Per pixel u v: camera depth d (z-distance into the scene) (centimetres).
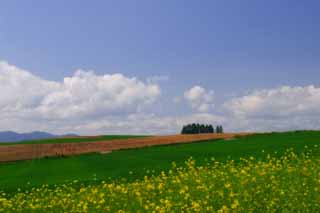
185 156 4581
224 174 2441
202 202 1853
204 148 5131
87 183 3256
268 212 1667
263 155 3953
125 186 2548
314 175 2123
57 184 3369
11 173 4562
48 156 5925
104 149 6200
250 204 1741
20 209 2289
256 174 2291
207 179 2356
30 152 6469
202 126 14925
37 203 2491
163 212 1758
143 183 2477
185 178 2403
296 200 1717
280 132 6116
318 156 2952
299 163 2570
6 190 3338
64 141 8569
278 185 1986
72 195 2455
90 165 4591
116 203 2073
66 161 5247
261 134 6112
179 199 1964
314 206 1650
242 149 4591
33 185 3456
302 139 4956
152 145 6147
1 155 6334
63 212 2159
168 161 4309
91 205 2184
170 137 7412
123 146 6366
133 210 1950
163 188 2228
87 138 8950
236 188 2027
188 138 6844
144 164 4231
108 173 3781
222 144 5388
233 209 1702
